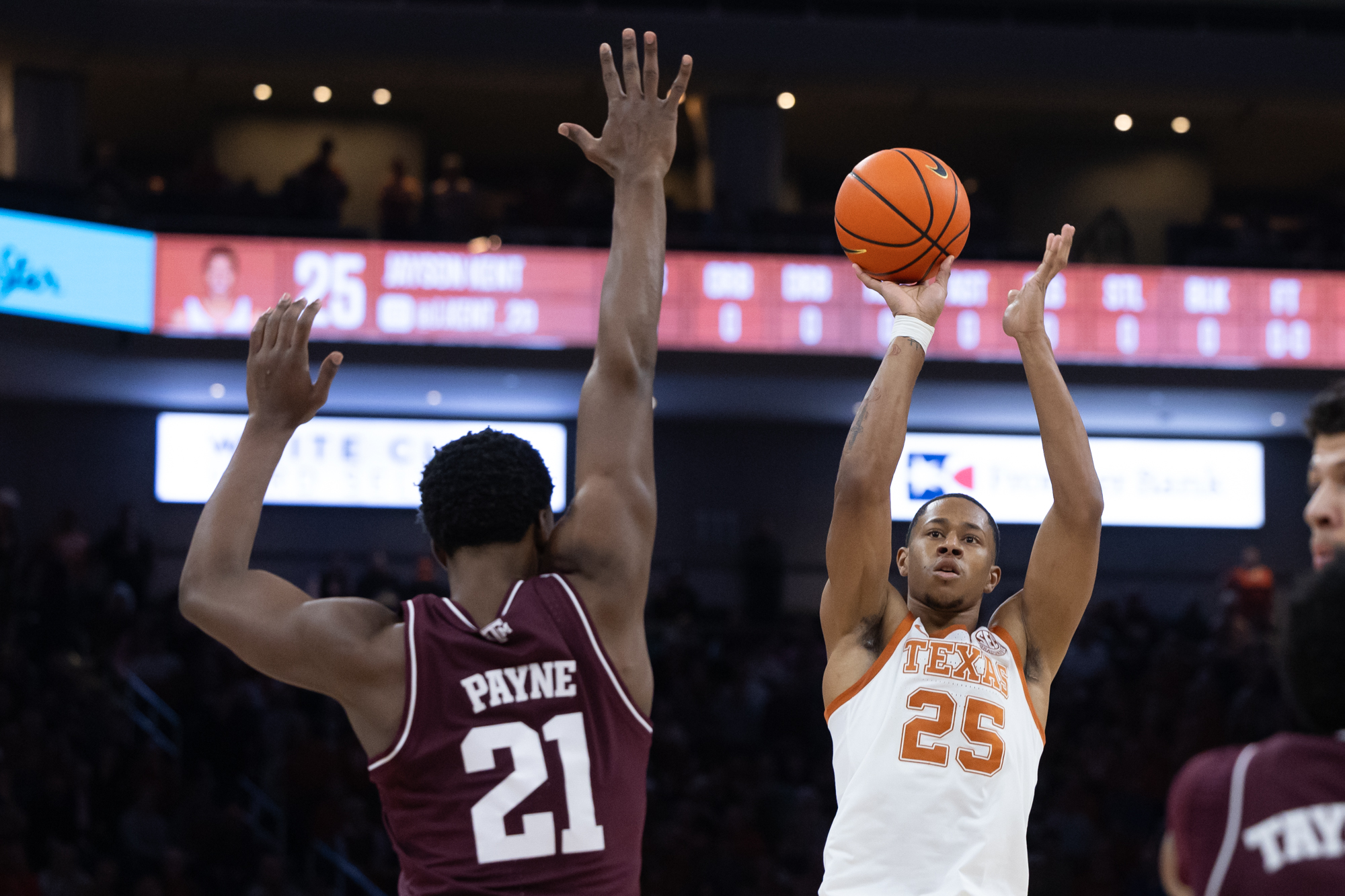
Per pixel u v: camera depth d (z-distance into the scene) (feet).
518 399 55.26
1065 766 42.88
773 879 36.99
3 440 56.65
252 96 63.10
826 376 51.83
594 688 7.59
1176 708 43.98
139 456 57.21
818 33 56.75
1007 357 51.88
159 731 42.86
